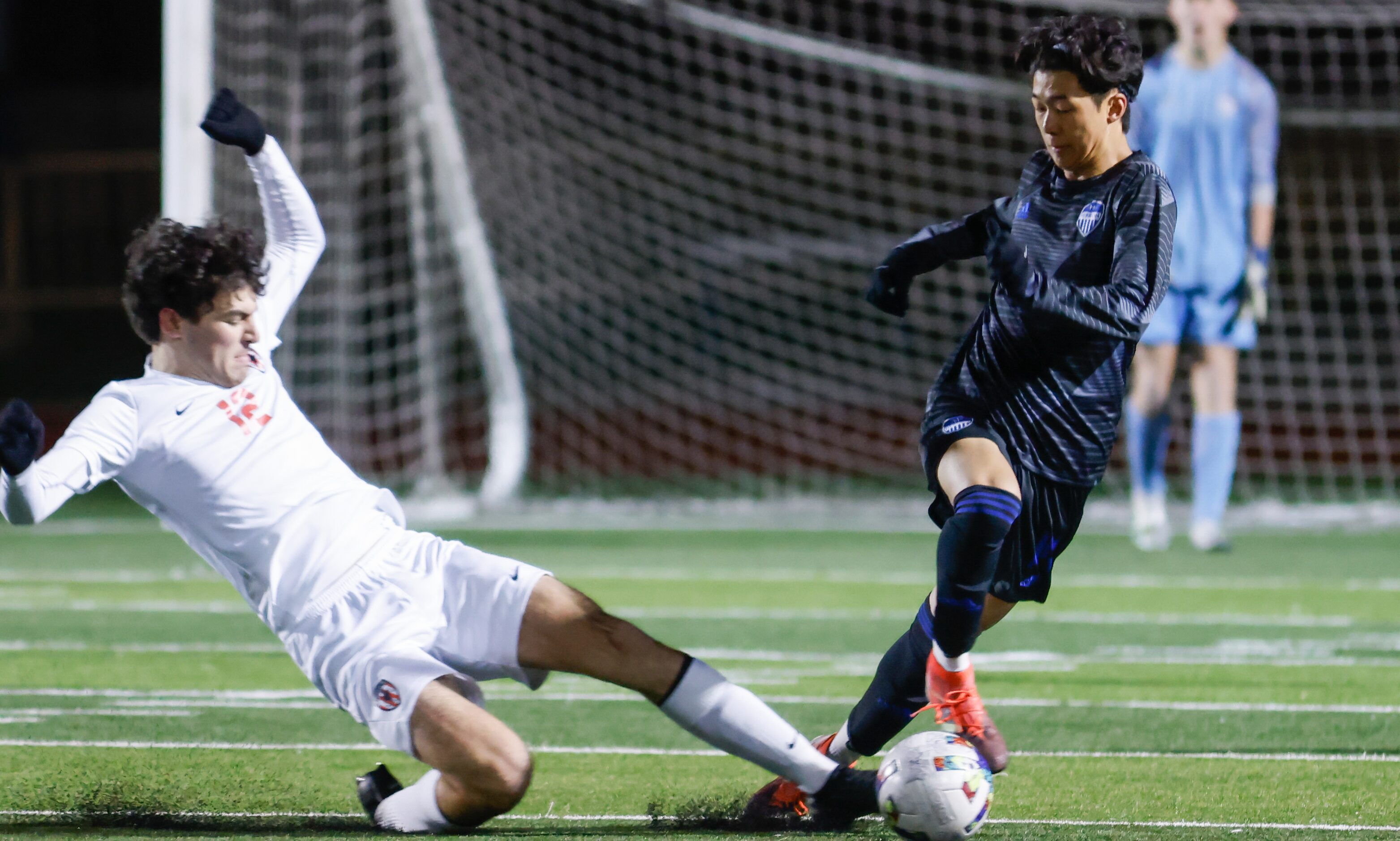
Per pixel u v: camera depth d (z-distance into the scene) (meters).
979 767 10.72
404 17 37.97
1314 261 63.12
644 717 16.91
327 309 43.31
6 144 76.88
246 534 11.37
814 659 21.08
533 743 15.49
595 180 58.72
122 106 77.44
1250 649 21.62
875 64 45.72
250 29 39.22
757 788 13.29
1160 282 11.52
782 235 63.19
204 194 32.84
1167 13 39.62
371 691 11.02
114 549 34.59
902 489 47.25
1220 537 33.44
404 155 51.22
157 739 15.45
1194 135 30.36
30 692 18.34
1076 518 12.27
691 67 61.81
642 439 55.50
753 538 36.81
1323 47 60.50
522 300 55.53
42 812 12.16
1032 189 12.59
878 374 59.25
